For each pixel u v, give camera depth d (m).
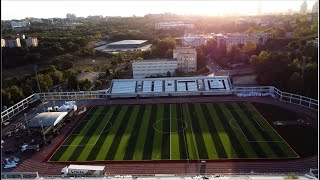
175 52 177.62
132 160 68.19
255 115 91.31
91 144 76.81
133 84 116.56
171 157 68.62
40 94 116.06
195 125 85.44
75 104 104.75
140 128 84.94
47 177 60.00
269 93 110.25
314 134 77.19
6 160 70.31
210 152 70.06
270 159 66.19
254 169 62.72
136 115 94.94
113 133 82.56
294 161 65.12
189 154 69.62
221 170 62.78
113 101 109.56
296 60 134.12
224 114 92.88
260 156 67.50
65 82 152.62
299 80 113.31
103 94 114.00
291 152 68.69
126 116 94.56
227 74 162.12
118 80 118.81
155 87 114.12
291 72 123.75
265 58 139.62
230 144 73.44
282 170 61.94
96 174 61.22
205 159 67.25
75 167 62.47
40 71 164.25
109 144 76.25
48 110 97.00
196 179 54.56
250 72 164.38
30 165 68.19
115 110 100.31
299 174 58.31
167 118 91.25
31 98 113.50
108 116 95.25
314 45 155.25
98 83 145.00
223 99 106.50
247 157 67.38
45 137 80.75
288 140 74.44
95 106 105.19
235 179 54.03
